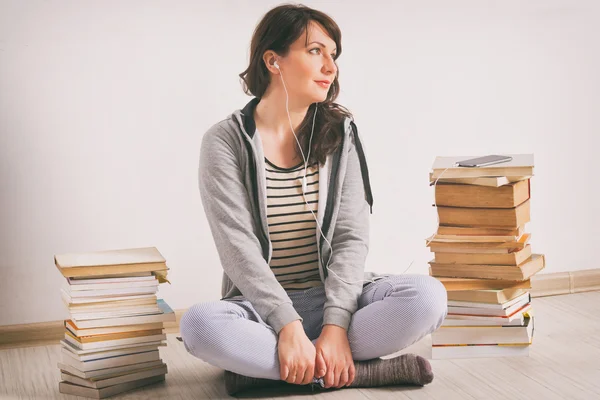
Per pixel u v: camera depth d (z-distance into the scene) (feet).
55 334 8.83
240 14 9.04
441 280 7.87
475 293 7.80
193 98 9.00
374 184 9.64
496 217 7.76
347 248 7.44
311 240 7.48
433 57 9.63
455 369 7.59
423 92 9.65
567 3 9.90
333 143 7.45
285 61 7.26
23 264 8.72
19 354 8.55
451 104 9.75
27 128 8.56
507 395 6.88
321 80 7.26
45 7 8.48
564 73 10.00
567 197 10.19
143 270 7.33
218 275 9.31
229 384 7.10
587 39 10.02
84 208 8.82
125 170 8.89
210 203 7.27
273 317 6.91
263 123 7.54
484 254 7.80
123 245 8.97
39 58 8.52
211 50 9.00
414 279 7.13
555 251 10.21
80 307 7.21
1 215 8.60
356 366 7.17
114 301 7.30
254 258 7.09
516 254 7.73
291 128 7.47
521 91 9.91
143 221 9.01
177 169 9.04
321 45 7.24
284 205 7.38
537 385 7.09
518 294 7.95
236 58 9.09
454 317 7.88
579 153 10.16
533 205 10.11
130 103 8.82
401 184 9.73
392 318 7.01
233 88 9.12
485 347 7.88
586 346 8.10
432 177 7.88
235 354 6.80
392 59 9.52
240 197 7.27
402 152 9.68
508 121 9.92
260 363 6.86
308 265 7.57
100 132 8.77
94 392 7.23
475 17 9.69
